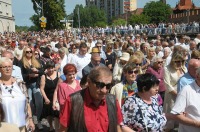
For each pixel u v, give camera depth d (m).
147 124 3.72
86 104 3.13
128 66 5.05
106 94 3.11
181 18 81.88
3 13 84.25
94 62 7.32
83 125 3.08
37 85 7.64
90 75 3.03
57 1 76.50
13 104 4.68
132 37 21.31
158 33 38.06
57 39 19.58
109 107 3.19
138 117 3.74
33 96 7.61
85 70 7.24
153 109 3.82
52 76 6.95
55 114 6.48
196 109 4.07
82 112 3.10
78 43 11.98
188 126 4.20
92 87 3.02
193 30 35.66
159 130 3.78
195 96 4.10
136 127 3.76
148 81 3.77
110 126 3.16
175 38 20.45
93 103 3.14
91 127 3.09
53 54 11.21
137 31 39.19
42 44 17.34
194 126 4.05
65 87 5.77
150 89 3.80
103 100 3.18
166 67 6.30
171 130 6.54
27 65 7.78
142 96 3.87
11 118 4.64
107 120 3.16
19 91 4.82
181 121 4.12
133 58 6.32
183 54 6.22
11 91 4.73
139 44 13.84
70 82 5.85
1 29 82.88
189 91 4.12
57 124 6.60
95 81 2.97
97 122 3.12
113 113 3.20
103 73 2.99
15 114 4.69
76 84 5.89
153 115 3.77
